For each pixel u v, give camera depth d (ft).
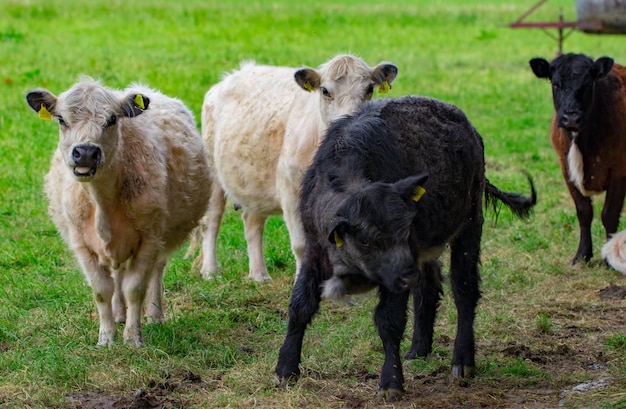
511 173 57.82
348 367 29.04
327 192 24.71
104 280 31.32
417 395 26.86
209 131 42.91
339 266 24.40
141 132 31.68
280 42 109.81
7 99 73.67
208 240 41.47
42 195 51.31
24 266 41.27
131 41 106.42
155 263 31.83
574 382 28.30
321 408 25.35
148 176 31.04
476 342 32.14
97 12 131.54
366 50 106.73
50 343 31.12
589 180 42.55
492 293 37.73
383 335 25.46
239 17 132.36
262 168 38.11
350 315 34.78
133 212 30.73
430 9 153.58
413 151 26.27
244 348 31.24
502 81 90.68
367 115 26.45
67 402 26.20
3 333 32.24
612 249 40.68
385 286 23.97
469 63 101.45
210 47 103.35
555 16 140.87
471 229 29.45
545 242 44.86
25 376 27.81
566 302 36.60
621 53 107.65
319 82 34.96
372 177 24.99
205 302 36.91
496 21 138.92
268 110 38.09
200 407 25.75
